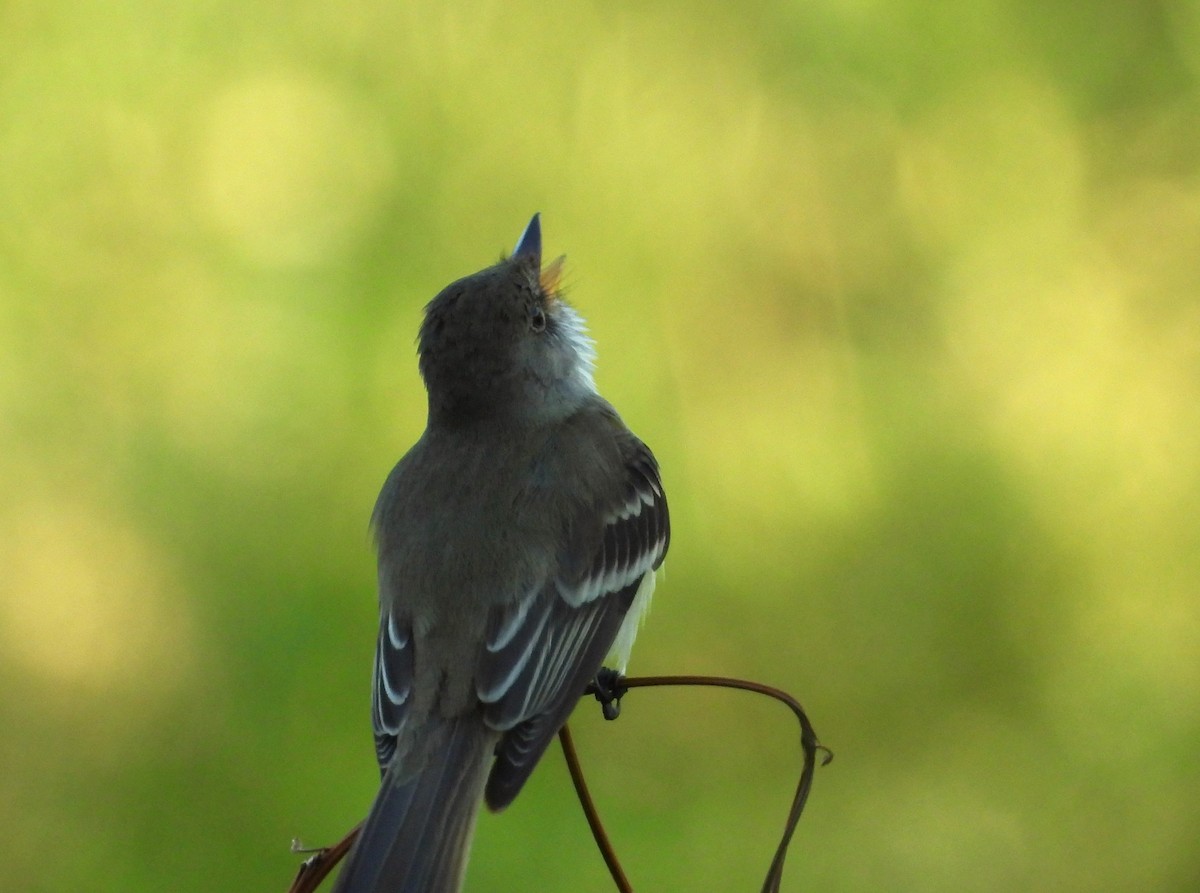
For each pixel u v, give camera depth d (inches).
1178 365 528.4
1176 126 545.6
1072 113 547.2
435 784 255.6
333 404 501.0
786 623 503.2
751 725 494.6
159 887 420.5
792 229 538.9
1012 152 545.0
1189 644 499.2
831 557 510.3
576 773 264.2
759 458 518.9
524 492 284.8
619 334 520.4
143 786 437.1
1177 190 540.4
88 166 520.4
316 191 525.0
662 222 531.2
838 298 536.4
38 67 524.7
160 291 513.7
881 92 546.3
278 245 519.2
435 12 540.7
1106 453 518.0
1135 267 539.5
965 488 514.9
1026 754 496.4
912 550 510.3
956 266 538.9
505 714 265.0
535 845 431.8
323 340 508.7
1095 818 485.4
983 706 503.5
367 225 523.2
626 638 296.0
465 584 273.1
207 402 500.1
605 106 539.5
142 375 503.2
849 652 501.0
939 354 534.3
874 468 520.7
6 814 441.7
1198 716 492.4
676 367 523.2
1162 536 506.9
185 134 528.4
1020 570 507.8
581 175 532.1
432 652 268.1
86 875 426.0
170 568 473.1
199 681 452.8
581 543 282.8
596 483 291.0
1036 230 541.3
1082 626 505.0
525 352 301.1
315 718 439.5
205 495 484.7
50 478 488.1
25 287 506.0
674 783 478.3
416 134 531.2
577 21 541.3
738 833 473.4
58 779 447.5
